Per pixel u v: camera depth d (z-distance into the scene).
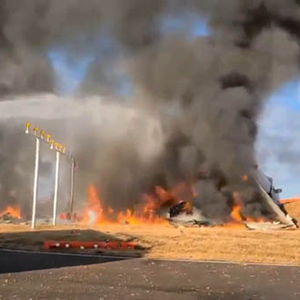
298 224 34.91
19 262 13.09
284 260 15.29
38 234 21.20
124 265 12.94
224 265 13.59
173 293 8.81
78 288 9.00
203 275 11.34
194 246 18.05
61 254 15.47
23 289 8.73
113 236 20.64
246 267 13.23
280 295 8.84
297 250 17.55
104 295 8.37
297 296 8.76
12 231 23.27
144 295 8.49
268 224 33.44
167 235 21.83
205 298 8.42
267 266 13.60
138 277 10.69
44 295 8.21
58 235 20.77
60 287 9.05
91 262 13.45
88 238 19.88
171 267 12.74
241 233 24.19
